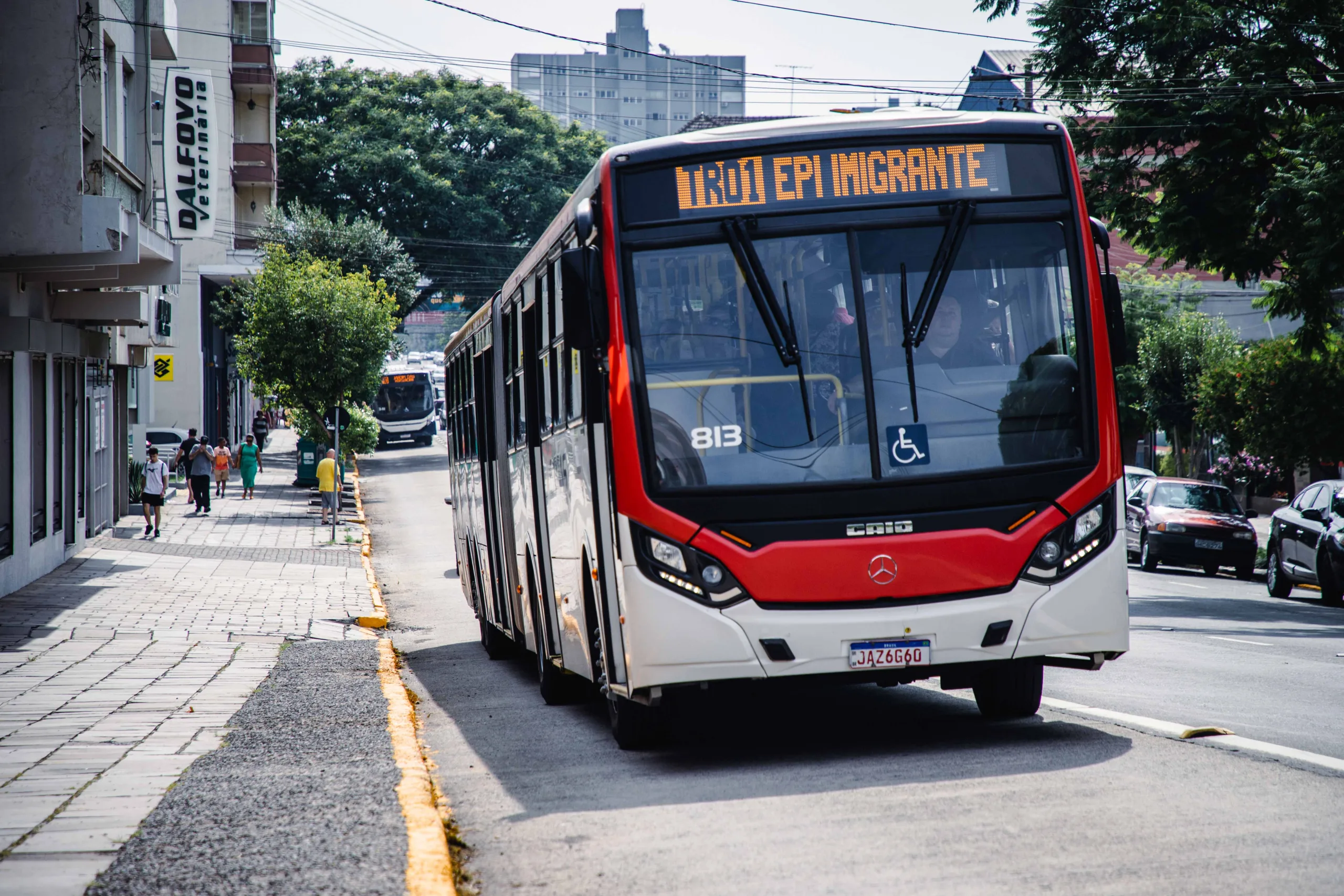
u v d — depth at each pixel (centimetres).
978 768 1180
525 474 1927
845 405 1254
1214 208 3569
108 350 4425
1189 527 4531
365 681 2066
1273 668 2000
